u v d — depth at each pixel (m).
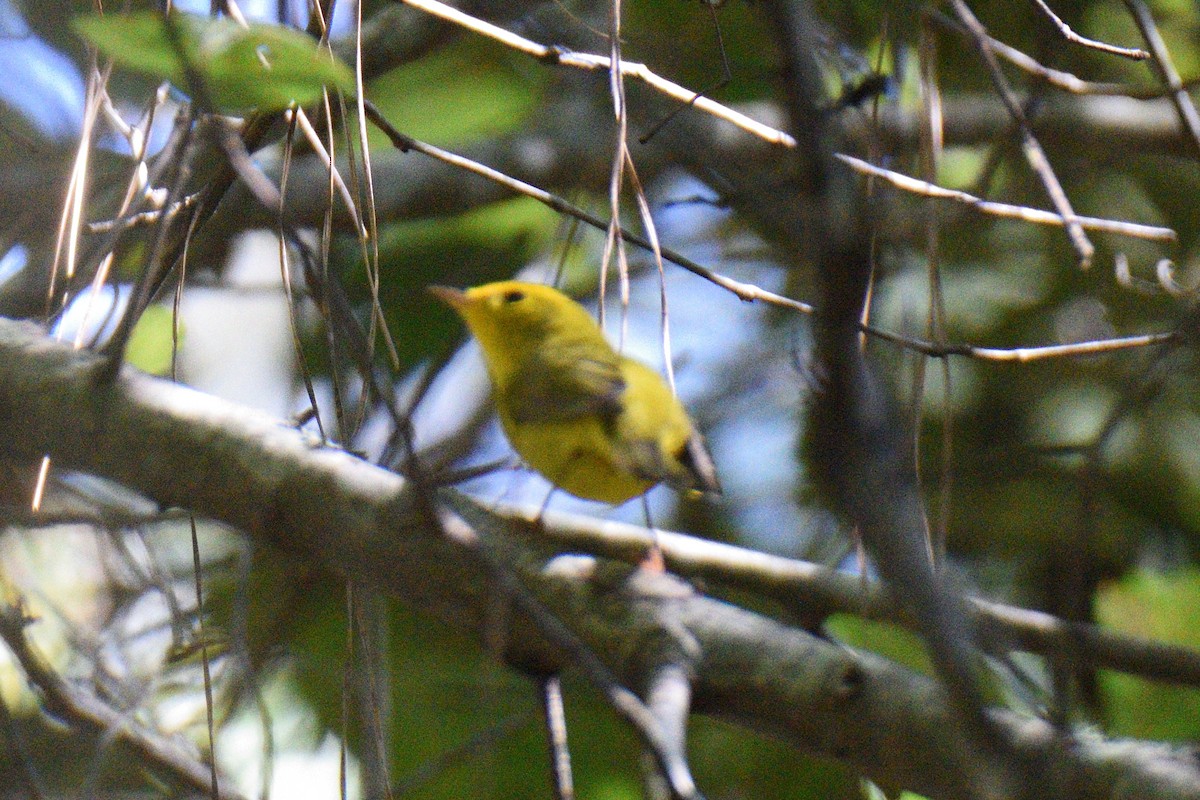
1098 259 12.64
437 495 6.53
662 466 8.95
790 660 5.75
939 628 3.15
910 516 3.19
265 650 9.46
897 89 6.86
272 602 9.78
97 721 7.93
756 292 6.15
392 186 12.57
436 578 6.30
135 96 10.48
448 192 12.70
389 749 9.44
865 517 3.15
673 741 5.13
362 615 6.37
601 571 6.20
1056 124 12.72
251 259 13.14
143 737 8.02
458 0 9.28
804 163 3.22
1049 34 7.42
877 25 8.37
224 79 4.66
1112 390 12.19
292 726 9.99
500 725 6.64
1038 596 11.02
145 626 9.10
